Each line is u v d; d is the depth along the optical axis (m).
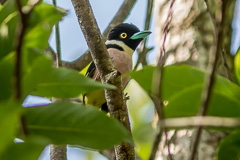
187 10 8.48
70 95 3.97
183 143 7.36
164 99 3.92
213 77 3.15
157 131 3.44
